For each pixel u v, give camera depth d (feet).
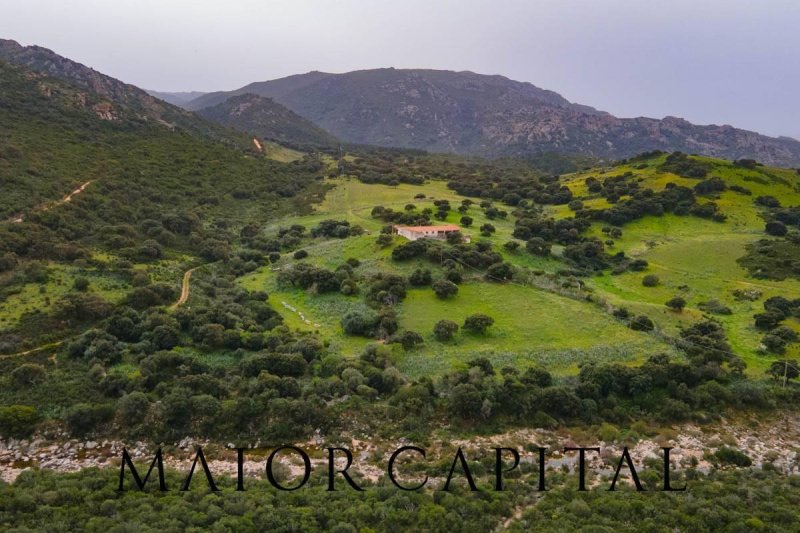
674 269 302.45
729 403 168.25
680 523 99.66
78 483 114.42
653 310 238.07
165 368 170.91
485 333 209.26
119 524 93.91
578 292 249.75
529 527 101.09
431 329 212.43
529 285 256.32
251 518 99.25
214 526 94.27
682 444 148.36
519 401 158.71
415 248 281.33
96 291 215.72
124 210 323.57
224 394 159.53
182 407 147.84
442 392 164.04
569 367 185.98
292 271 274.36
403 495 110.93
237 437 145.59
